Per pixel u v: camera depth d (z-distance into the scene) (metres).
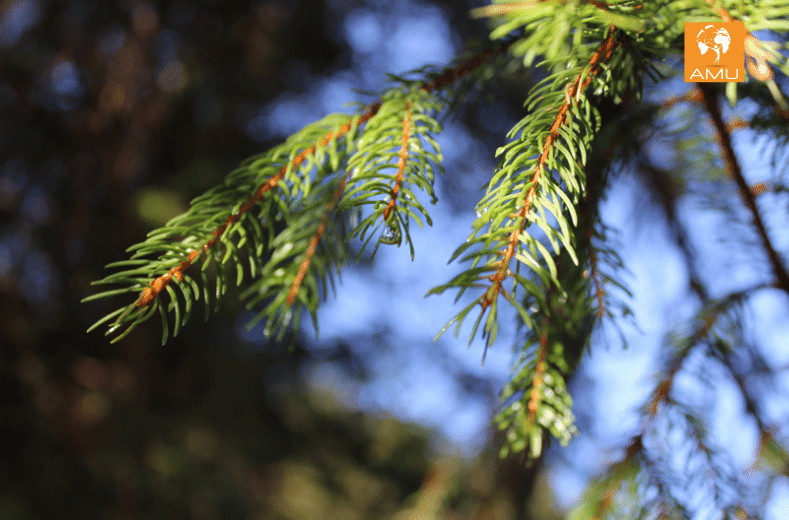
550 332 0.48
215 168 1.85
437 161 0.44
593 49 0.43
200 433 1.80
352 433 2.34
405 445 1.69
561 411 0.46
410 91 0.46
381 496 2.09
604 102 0.52
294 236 0.44
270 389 2.22
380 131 0.44
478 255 0.41
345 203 0.43
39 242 1.76
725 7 0.40
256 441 2.05
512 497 0.84
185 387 1.86
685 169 0.58
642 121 0.50
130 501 1.52
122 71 1.90
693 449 0.49
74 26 1.91
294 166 0.45
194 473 1.65
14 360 1.64
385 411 1.69
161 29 1.94
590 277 0.49
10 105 1.82
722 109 0.51
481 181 1.40
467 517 0.84
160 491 1.56
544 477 0.89
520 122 0.43
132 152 1.88
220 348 1.92
